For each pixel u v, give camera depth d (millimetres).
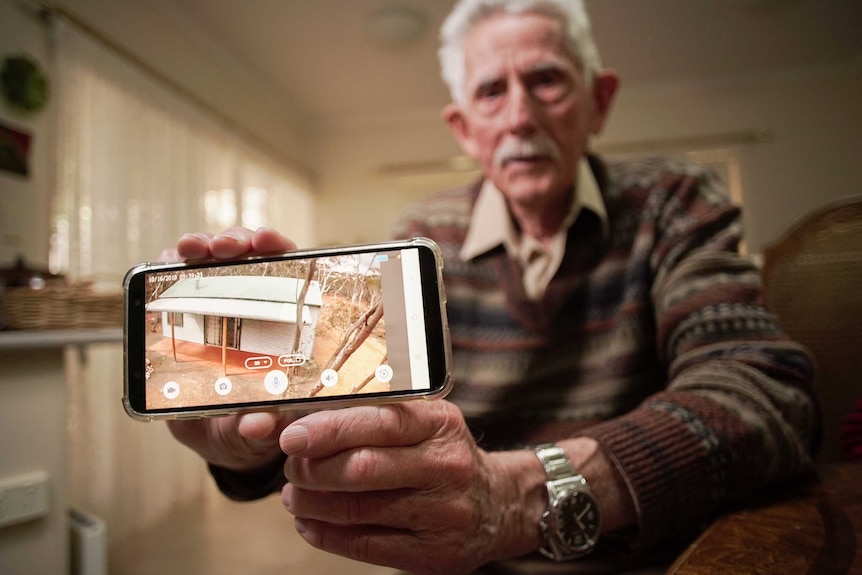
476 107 767
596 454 417
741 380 466
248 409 348
